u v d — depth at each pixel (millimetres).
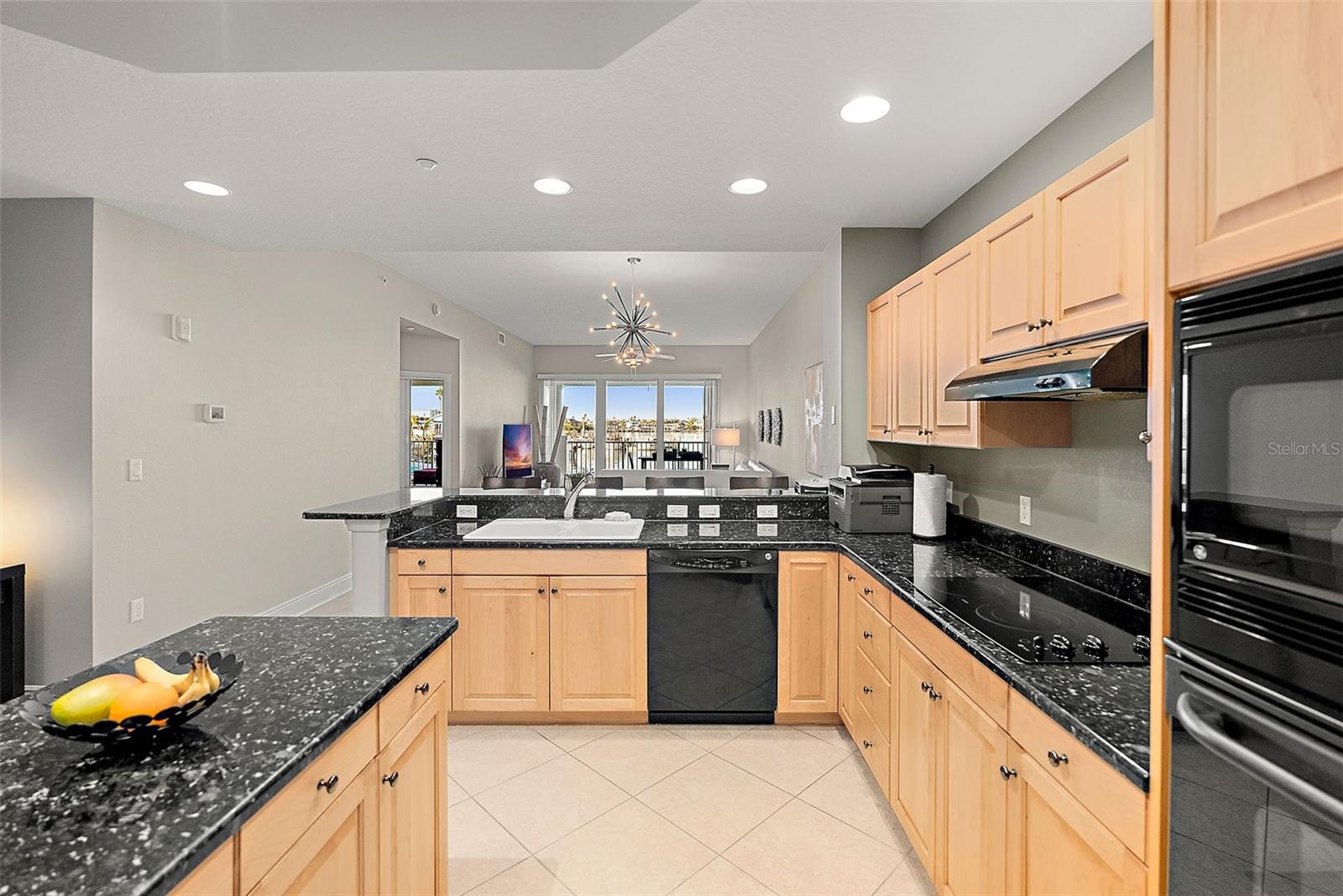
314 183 2736
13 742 1040
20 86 1968
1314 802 645
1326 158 649
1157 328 891
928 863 1770
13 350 3064
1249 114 749
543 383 11508
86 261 3031
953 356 2363
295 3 1574
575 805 2295
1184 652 839
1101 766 1026
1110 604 1822
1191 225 830
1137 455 1837
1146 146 1413
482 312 8164
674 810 2258
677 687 2869
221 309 3900
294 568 4609
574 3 1568
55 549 3084
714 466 11188
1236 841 772
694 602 2855
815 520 3420
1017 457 2475
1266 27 729
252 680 1292
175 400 3568
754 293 6867
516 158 2461
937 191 2793
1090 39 1723
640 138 2293
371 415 5637
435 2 1572
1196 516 823
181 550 3617
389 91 1979
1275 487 707
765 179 2656
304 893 1021
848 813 2242
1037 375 1610
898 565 2324
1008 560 2434
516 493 3486
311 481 4793
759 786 2412
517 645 2867
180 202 3016
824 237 3451
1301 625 674
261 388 4266
